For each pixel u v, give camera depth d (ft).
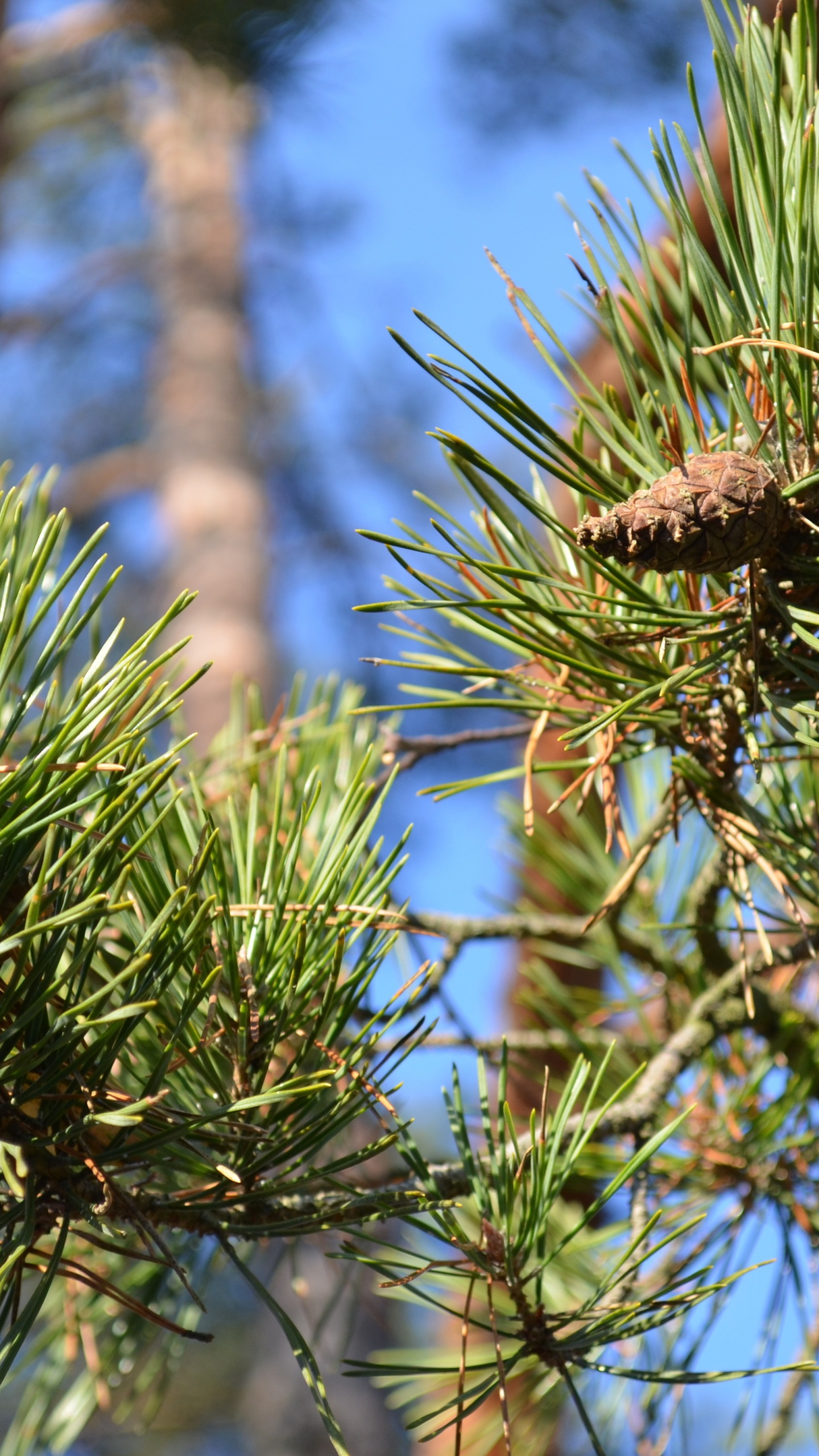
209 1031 2.67
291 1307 7.52
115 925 2.79
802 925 2.75
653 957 3.30
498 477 2.57
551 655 2.65
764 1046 3.30
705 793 2.80
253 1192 2.64
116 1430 10.77
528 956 4.31
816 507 2.60
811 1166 3.21
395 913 2.74
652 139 2.59
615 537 2.57
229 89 7.37
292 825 2.88
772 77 2.61
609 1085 3.28
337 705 3.28
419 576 2.60
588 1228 3.22
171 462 11.74
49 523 2.55
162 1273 3.08
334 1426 2.54
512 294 2.68
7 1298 2.53
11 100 10.48
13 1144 2.51
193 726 7.78
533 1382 3.10
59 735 2.50
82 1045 2.61
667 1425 3.04
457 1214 3.16
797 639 2.69
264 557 10.82
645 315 2.72
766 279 2.64
